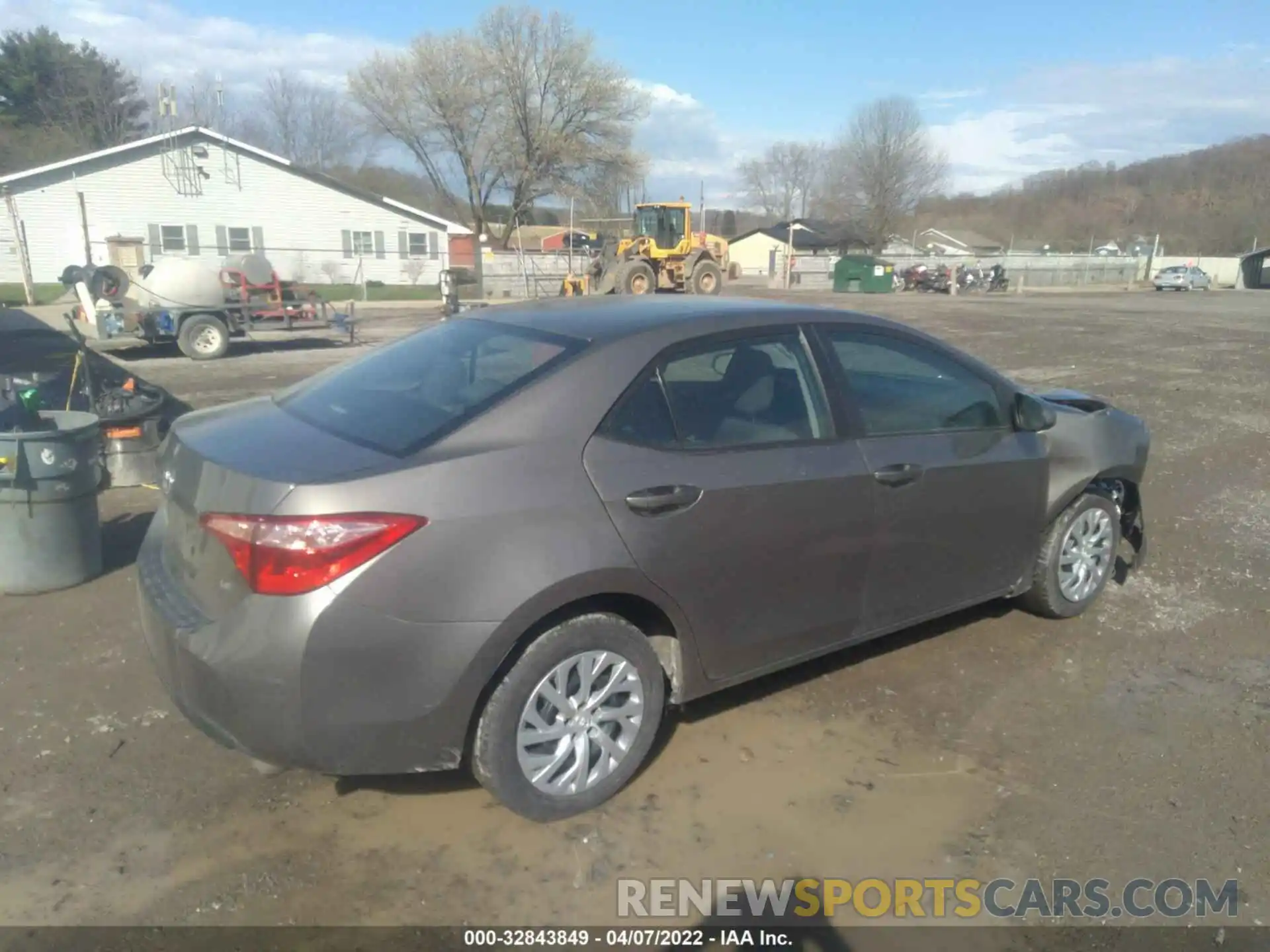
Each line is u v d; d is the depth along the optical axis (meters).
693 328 3.54
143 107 64.75
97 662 4.27
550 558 2.98
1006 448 4.34
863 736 3.80
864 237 73.38
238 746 2.89
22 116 60.47
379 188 67.25
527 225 69.25
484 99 51.31
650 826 3.22
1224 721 3.98
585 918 2.80
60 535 4.97
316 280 38.94
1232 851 3.15
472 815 3.26
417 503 2.84
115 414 6.94
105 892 2.85
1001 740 3.80
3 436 4.75
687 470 3.31
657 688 3.37
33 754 3.54
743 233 81.56
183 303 17.22
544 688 3.10
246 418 3.47
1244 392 12.87
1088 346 18.83
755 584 3.53
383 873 2.96
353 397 3.48
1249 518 6.95
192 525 3.03
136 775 3.43
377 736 2.87
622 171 53.31
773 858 3.08
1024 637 4.75
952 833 3.22
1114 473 4.90
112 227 35.47
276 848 3.07
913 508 3.95
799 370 3.76
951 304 34.34
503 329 3.70
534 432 3.10
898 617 4.10
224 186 36.91
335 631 2.75
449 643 2.87
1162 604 5.23
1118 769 3.62
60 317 24.42
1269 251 60.22
